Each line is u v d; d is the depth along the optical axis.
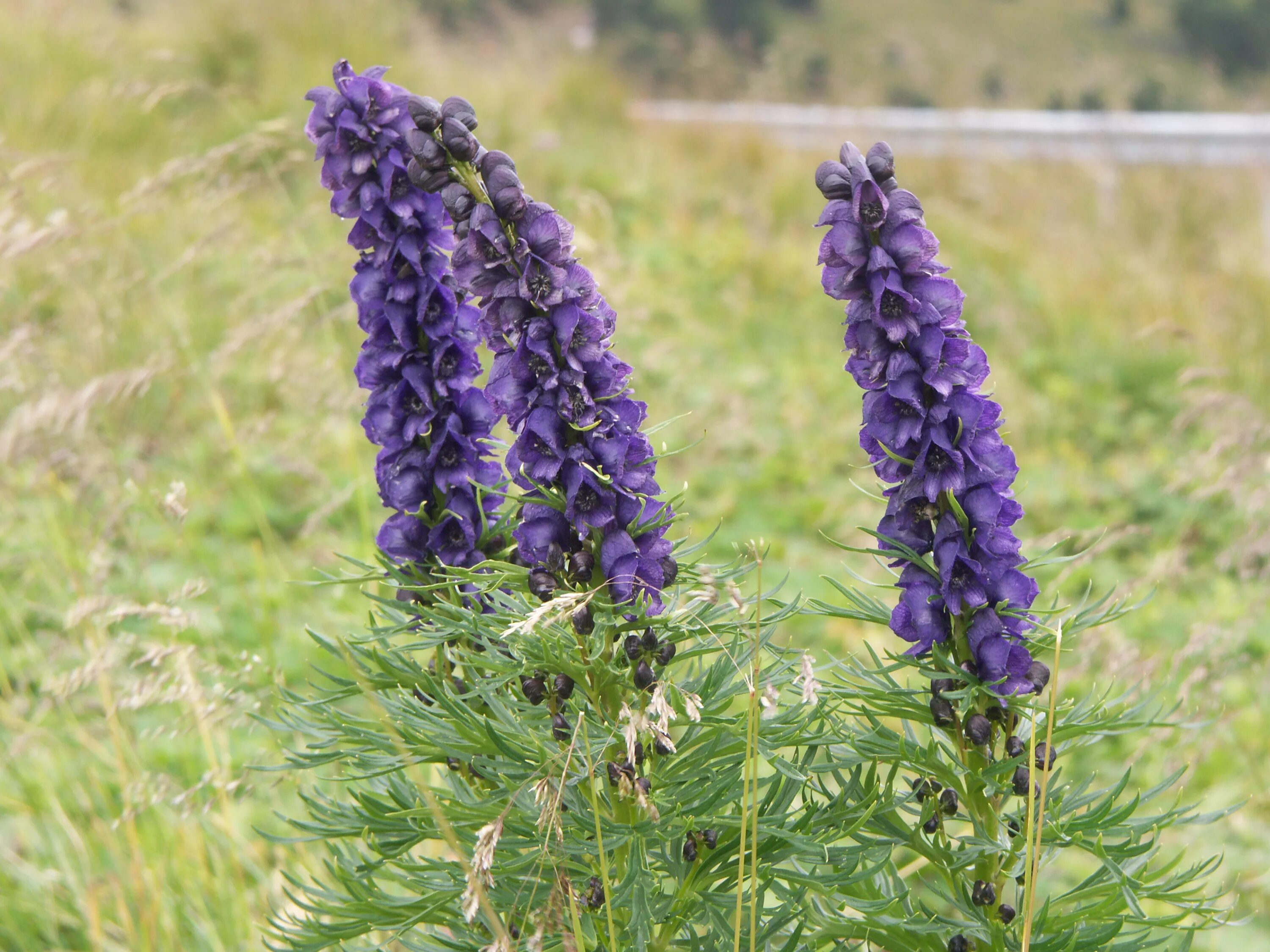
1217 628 4.52
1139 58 43.19
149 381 4.80
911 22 45.94
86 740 4.43
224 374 6.89
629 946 2.38
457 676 2.55
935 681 2.31
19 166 5.70
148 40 12.95
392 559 2.54
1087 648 4.39
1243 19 41.91
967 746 2.36
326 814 2.54
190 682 3.39
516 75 15.74
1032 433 8.72
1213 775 4.97
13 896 4.07
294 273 5.76
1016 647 2.26
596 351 2.18
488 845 2.05
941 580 2.28
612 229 8.79
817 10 46.44
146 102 6.96
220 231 6.07
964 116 16.55
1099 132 15.03
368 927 2.47
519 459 2.24
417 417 2.44
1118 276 11.18
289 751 2.55
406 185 2.38
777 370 9.51
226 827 3.88
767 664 2.60
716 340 9.76
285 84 12.52
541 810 2.26
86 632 4.30
